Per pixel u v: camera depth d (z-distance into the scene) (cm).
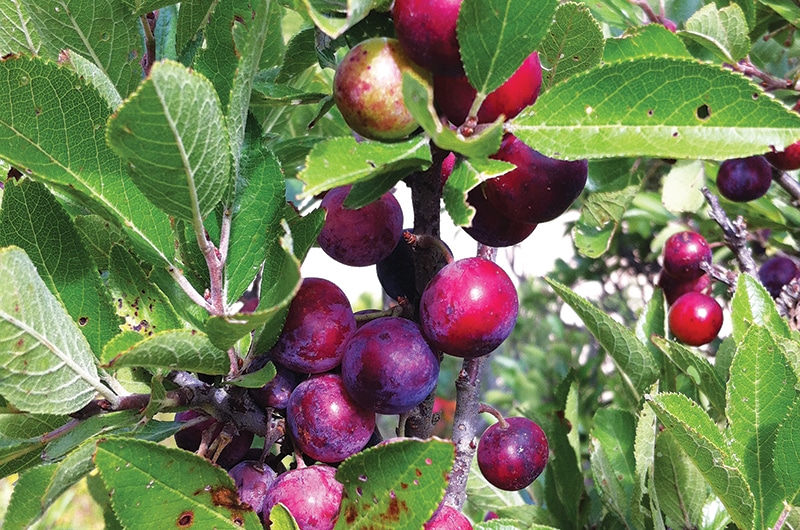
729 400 19
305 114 32
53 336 15
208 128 14
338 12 16
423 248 19
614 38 19
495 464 20
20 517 15
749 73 32
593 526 30
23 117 15
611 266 73
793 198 35
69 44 20
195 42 21
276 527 16
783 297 29
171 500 15
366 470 15
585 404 51
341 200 19
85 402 16
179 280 17
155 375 16
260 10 15
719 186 33
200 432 19
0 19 20
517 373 66
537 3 14
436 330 17
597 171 26
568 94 15
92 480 17
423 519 14
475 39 14
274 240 18
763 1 32
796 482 18
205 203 15
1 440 17
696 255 32
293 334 17
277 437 18
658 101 15
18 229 17
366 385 17
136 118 13
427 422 20
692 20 31
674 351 25
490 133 14
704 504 24
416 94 14
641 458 24
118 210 16
